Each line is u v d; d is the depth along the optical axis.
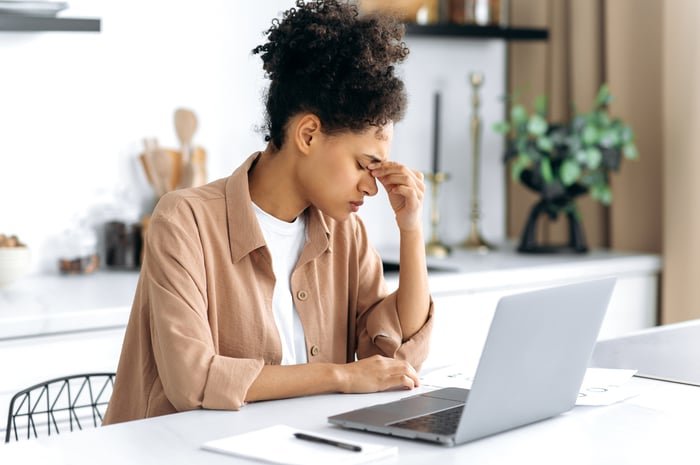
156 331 1.73
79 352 2.63
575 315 1.57
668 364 2.00
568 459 1.39
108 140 3.32
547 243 4.19
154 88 3.39
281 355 1.90
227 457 1.38
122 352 1.87
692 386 1.83
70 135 3.25
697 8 3.58
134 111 3.36
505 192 4.31
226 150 3.55
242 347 1.86
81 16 3.24
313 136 1.81
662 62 3.78
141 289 1.83
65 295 2.84
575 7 4.02
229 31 3.52
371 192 1.86
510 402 1.50
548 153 3.76
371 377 1.76
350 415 1.55
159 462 1.37
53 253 3.24
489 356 1.43
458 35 3.91
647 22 3.81
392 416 1.54
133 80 3.35
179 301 1.72
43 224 3.22
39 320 2.55
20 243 2.99
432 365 3.28
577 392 1.65
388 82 1.77
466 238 4.13
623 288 3.69
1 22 2.89
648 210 3.88
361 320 2.07
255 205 1.92
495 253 3.90
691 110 3.61
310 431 1.52
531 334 1.49
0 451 1.42
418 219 1.97
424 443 1.45
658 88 3.80
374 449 1.39
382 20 1.82
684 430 1.54
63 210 3.25
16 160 3.16
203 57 3.47
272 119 1.86
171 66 3.41
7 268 2.90
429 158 4.11
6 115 3.13
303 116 1.80
